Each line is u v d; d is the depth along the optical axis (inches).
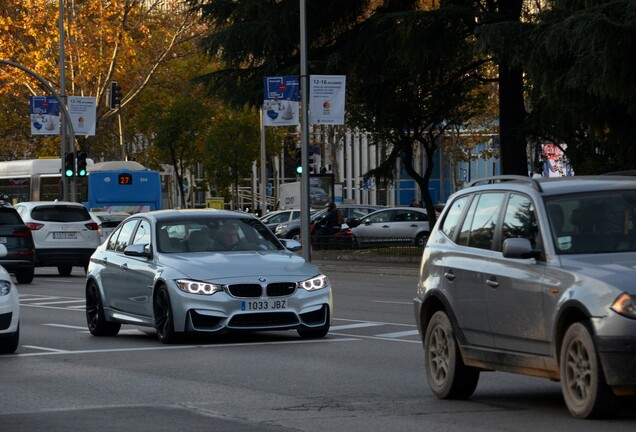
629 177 938.7
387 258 3695.9
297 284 1417.3
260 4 3572.8
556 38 2571.4
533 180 920.9
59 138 6284.5
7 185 5167.3
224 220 1528.1
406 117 3853.3
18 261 2795.3
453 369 964.6
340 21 3631.9
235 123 6186.0
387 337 1502.2
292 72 3486.7
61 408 950.4
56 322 1802.4
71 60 5472.4
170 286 1403.8
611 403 799.7
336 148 6358.3
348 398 995.3
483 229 956.6
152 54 5797.2
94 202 4810.5
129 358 1307.8
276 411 925.2
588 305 801.6
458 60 3472.0
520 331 880.9
